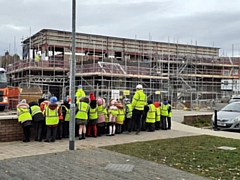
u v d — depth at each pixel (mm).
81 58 43594
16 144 11180
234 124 16531
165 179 6840
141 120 14867
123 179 6801
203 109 36312
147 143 11562
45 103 12461
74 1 10156
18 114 11656
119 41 47812
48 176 6918
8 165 7875
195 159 8891
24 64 37125
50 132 11805
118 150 10078
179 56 47594
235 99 28391
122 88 36719
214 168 7906
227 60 51781
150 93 37406
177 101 40875
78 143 11461
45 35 42062
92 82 36500
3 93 23797
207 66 49094
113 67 37406
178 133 14695
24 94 27500
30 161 8344
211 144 11500
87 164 8094
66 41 43281
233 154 9656
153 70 41938
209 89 47250
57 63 38000
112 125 13625
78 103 12492
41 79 36094
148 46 49969
